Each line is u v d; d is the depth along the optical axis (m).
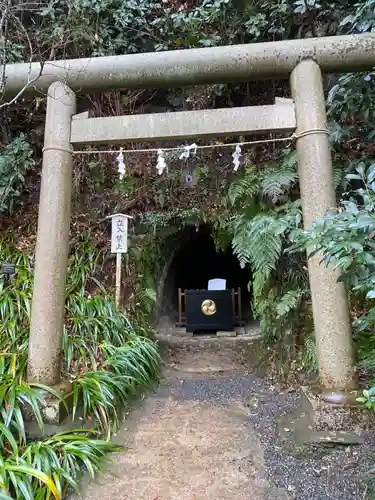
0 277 2.88
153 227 3.90
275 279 3.07
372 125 2.49
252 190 3.09
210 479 1.68
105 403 2.04
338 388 1.90
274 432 2.08
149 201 3.91
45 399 1.96
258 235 2.65
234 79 2.32
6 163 3.39
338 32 2.93
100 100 4.00
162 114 2.27
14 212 3.62
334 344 1.93
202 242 5.51
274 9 3.26
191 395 2.74
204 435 2.10
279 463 1.77
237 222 3.22
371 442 1.75
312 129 2.10
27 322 2.57
